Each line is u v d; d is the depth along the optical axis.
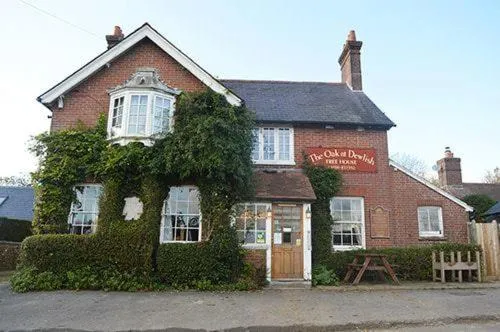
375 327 7.59
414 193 15.12
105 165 12.27
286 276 12.48
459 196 24.73
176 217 12.66
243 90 17.81
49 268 11.20
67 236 11.46
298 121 15.15
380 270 12.98
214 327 7.32
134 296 10.02
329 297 10.19
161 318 7.88
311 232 13.69
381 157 15.28
